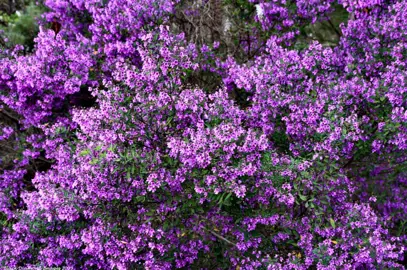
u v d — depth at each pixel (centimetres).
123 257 352
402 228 477
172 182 344
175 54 391
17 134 541
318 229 375
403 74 404
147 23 482
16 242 388
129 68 422
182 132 374
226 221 397
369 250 362
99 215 366
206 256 420
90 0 514
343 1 520
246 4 557
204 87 514
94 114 363
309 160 377
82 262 402
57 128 466
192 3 546
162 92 360
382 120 406
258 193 363
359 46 493
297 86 427
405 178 504
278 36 540
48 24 659
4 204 458
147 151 367
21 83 455
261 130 418
